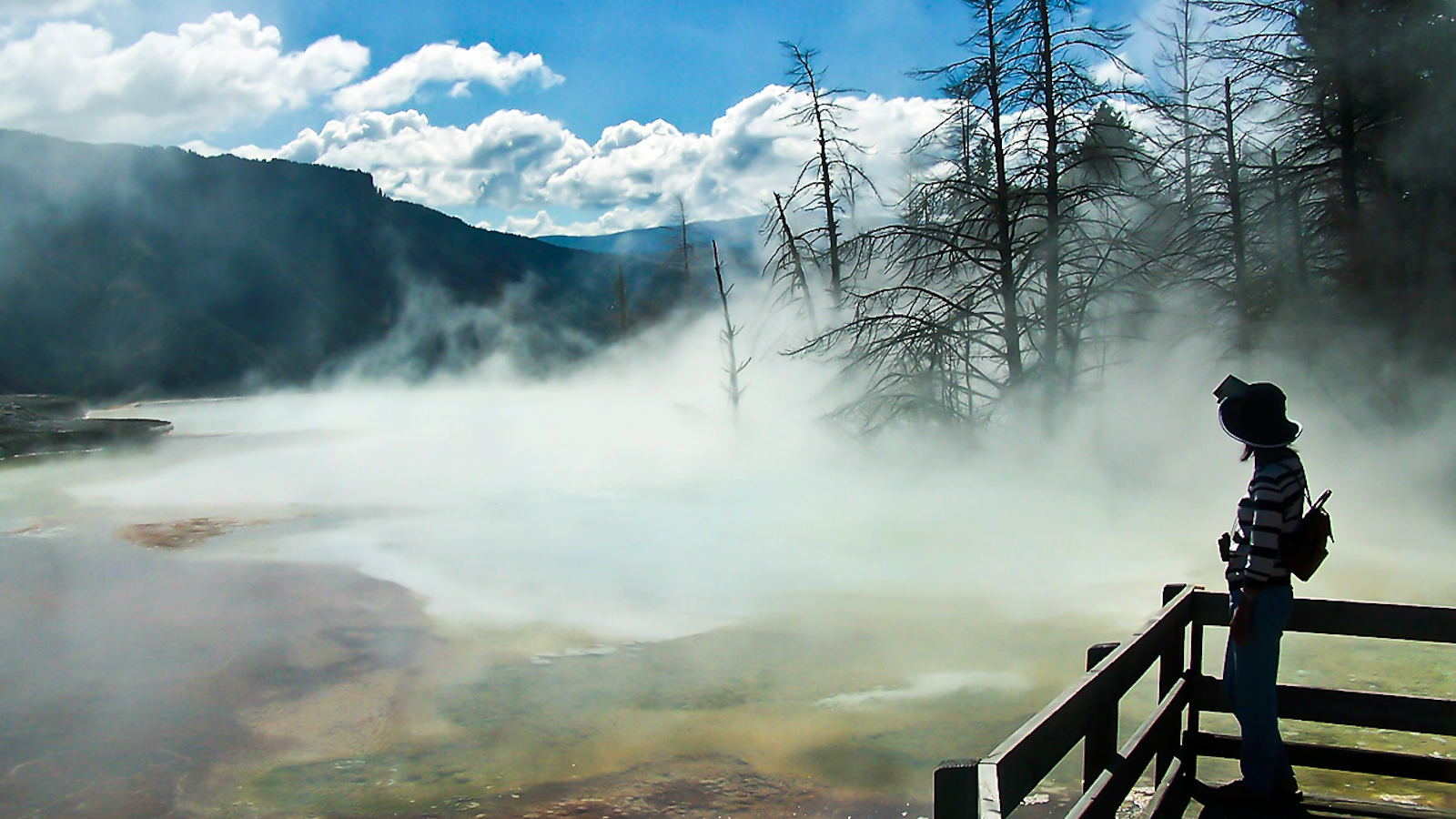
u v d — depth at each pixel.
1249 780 4.30
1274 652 4.10
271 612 10.81
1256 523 4.02
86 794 6.46
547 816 5.98
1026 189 17.14
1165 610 4.43
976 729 7.13
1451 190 16.28
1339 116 16.50
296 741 7.25
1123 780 3.62
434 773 6.68
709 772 6.57
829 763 6.62
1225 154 17.55
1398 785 5.49
